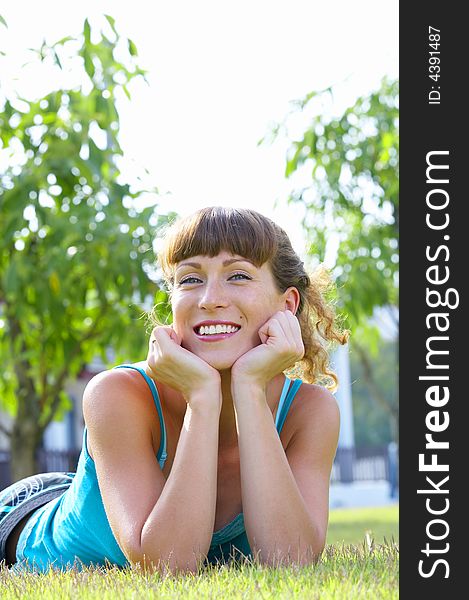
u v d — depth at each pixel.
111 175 9.68
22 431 10.52
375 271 13.04
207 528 3.38
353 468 26.27
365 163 13.63
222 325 3.61
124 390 3.59
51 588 2.93
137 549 3.34
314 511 3.61
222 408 3.71
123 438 3.52
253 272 3.64
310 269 4.22
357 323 12.71
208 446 3.43
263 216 3.74
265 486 3.45
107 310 10.15
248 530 3.47
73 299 9.65
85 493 3.73
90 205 9.55
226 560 3.79
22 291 9.50
